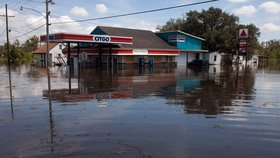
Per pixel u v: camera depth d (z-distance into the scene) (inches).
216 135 246.8
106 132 253.0
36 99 441.7
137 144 220.7
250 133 254.2
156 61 1881.2
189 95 490.3
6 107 372.2
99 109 358.6
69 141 227.0
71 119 301.9
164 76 938.7
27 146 215.0
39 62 2447.1
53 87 605.9
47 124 280.7
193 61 1963.6
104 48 1573.6
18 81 748.6
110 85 647.1
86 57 1513.3
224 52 2411.4
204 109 362.6
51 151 204.2
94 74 1021.2
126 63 1680.6
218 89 579.8
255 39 2559.1
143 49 1701.5
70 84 666.8
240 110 358.0
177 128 268.4
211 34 2281.0
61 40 1322.6
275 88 603.5
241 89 583.5
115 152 202.8
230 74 1072.2
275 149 213.8
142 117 313.6
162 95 488.7
